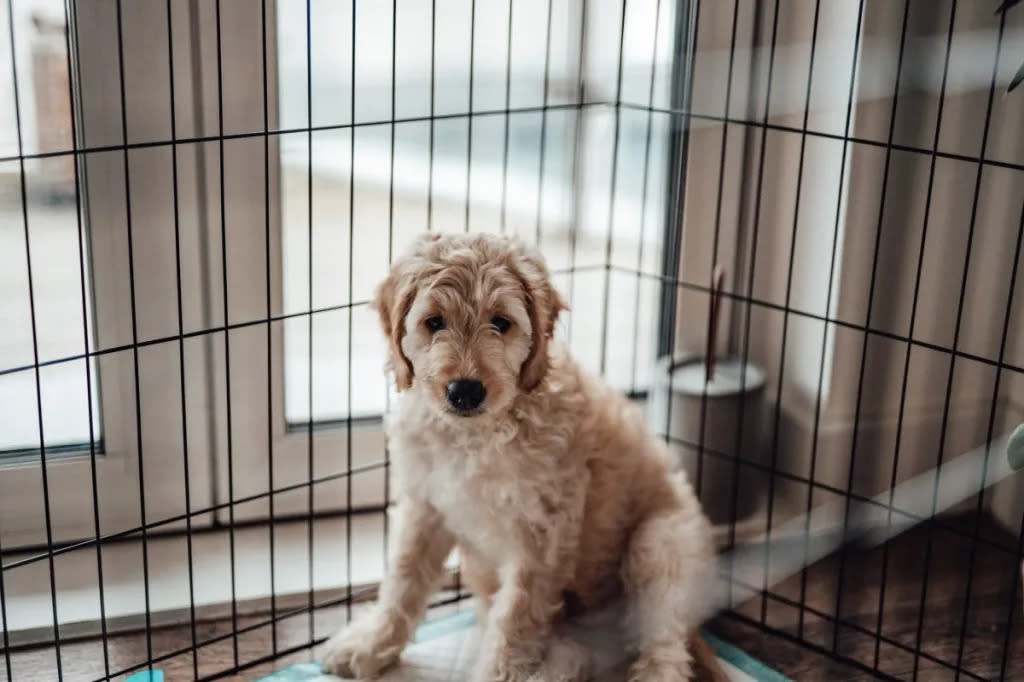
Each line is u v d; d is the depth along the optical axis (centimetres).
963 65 202
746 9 215
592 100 248
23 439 208
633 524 197
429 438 181
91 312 207
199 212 211
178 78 202
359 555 225
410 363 176
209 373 220
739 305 241
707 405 228
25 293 208
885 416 225
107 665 182
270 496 197
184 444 185
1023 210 188
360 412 240
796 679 195
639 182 265
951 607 212
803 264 226
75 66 193
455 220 293
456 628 206
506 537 184
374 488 240
